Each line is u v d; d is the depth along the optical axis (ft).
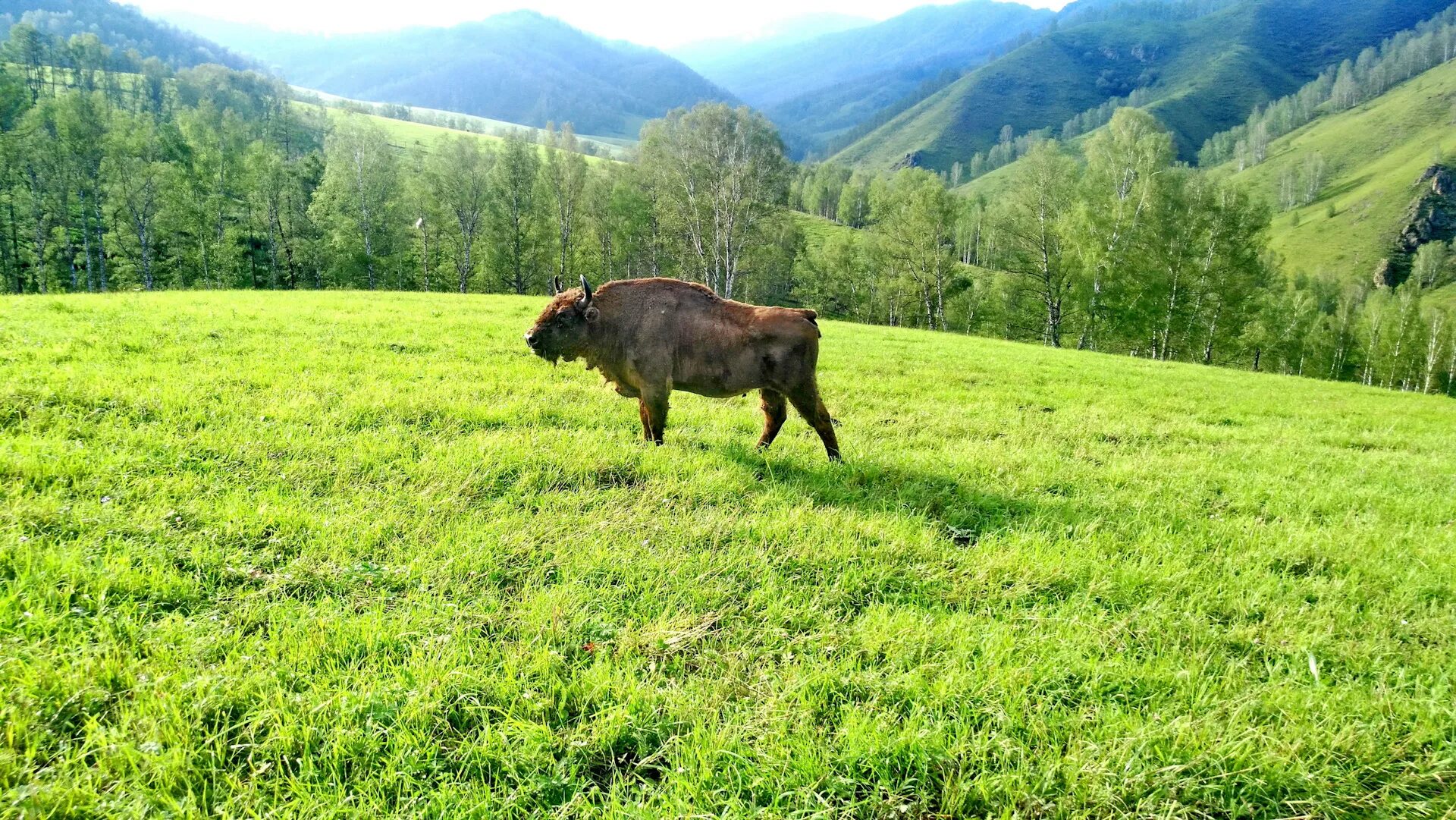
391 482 19.06
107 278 198.08
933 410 38.86
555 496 19.36
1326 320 239.91
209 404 24.13
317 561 14.62
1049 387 53.83
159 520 15.29
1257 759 10.57
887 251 199.52
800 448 27.58
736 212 155.02
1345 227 434.30
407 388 30.63
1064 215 161.38
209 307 52.13
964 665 12.59
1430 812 10.00
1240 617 15.56
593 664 12.19
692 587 14.94
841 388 44.04
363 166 193.67
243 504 16.57
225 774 9.11
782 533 18.08
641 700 11.19
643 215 196.03
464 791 9.31
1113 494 24.41
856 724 10.82
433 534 16.35
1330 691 12.60
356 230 194.29
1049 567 16.97
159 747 9.18
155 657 10.94
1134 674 12.75
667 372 25.13
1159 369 80.94
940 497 22.50
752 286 207.51
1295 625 15.17
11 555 13.16
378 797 9.12
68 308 44.14
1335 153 557.74
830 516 19.47
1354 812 10.07
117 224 189.16
